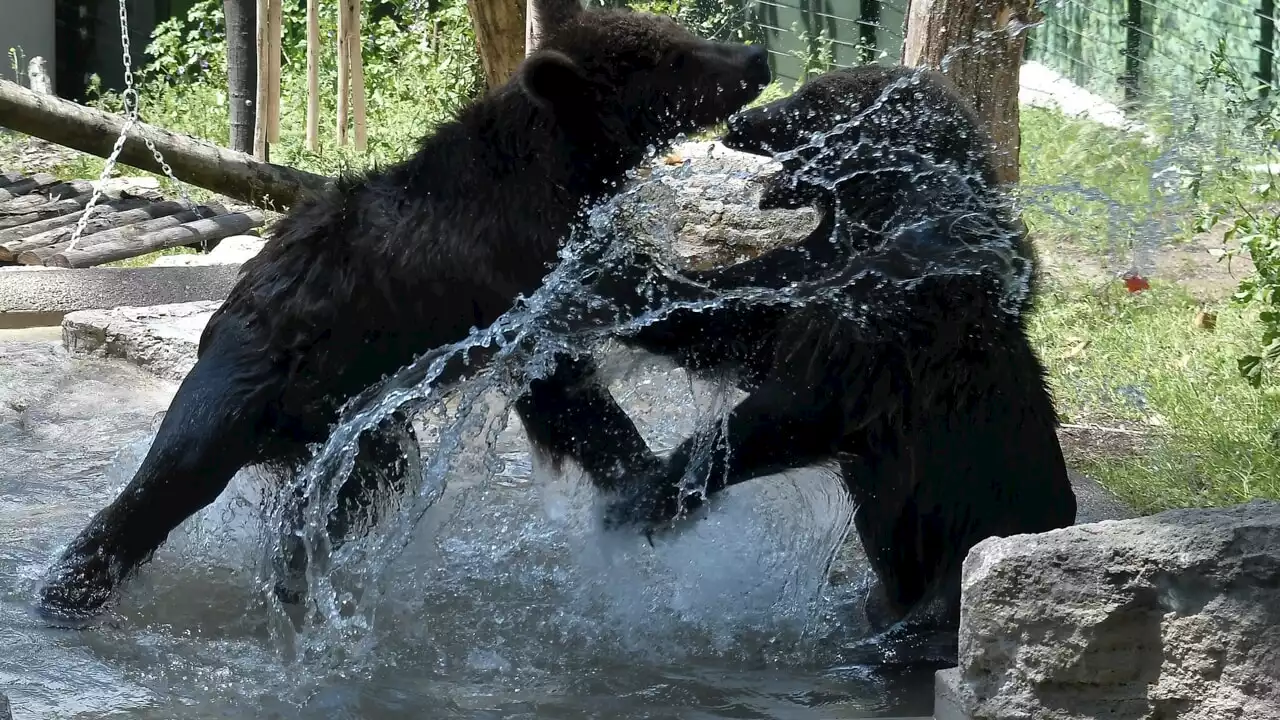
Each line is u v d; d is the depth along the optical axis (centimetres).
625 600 502
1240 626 333
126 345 812
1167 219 950
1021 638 354
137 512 486
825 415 501
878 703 420
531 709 409
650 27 544
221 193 1235
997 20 717
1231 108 1024
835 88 526
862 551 570
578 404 553
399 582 512
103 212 1278
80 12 1948
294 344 498
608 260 522
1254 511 354
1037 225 922
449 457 543
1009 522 479
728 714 409
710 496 519
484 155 507
